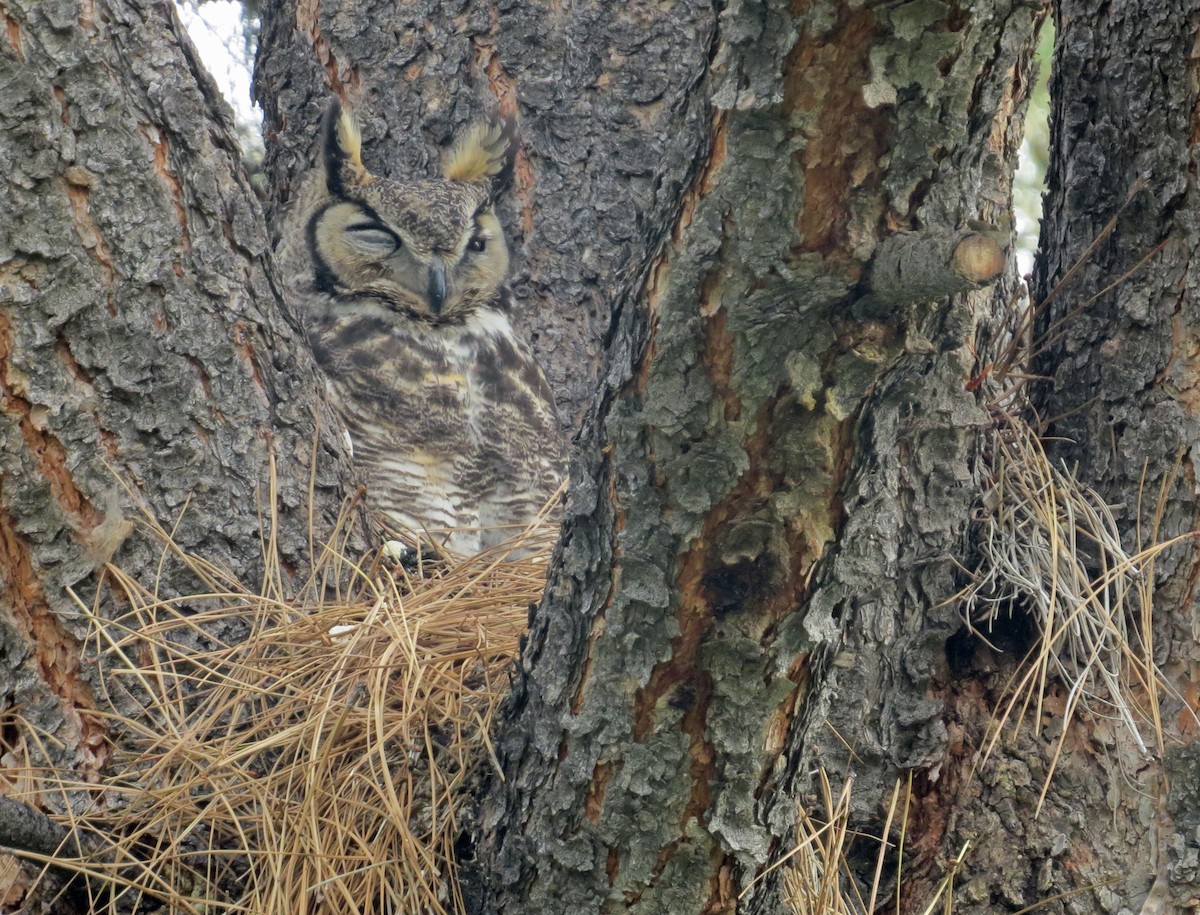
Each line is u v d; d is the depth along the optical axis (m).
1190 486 5.66
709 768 4.57
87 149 5.42
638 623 4.49
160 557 5.62
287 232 9.42
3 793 5.14
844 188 3.80
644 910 4.64
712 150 3.97
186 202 5.71
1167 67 5.76
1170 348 5.77
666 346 4.16
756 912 4.78
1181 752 5.53
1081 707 5.75
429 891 4.96
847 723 5.84
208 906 5.08
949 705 5.96
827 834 5.65
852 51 3.64
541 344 9.06
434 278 8.97
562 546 4.78
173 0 5.83
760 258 3.87
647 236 4.32
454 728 5.43
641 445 4.34
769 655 4.45
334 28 9.19
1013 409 6.38
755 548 4.35
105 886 5.07
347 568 6.27
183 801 5.14
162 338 5.63
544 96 8.88
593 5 8.83
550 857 4.71
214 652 5.59
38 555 5.34
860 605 5.89
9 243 5.29
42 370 5.36
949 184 3.88
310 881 4.98
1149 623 5.54
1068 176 6.16
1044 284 6.33
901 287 3.80
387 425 8.88
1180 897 5.48
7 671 5.27
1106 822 5.63
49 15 5.32
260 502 5.91
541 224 8.98
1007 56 3.77
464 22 8.98
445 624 6.00
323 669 5.57
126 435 5.57
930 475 5.99
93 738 5.33
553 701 4.72
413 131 9.29
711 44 4.05
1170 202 5.77
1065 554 5.70
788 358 4.06
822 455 4.20
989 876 5.71
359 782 5.22
